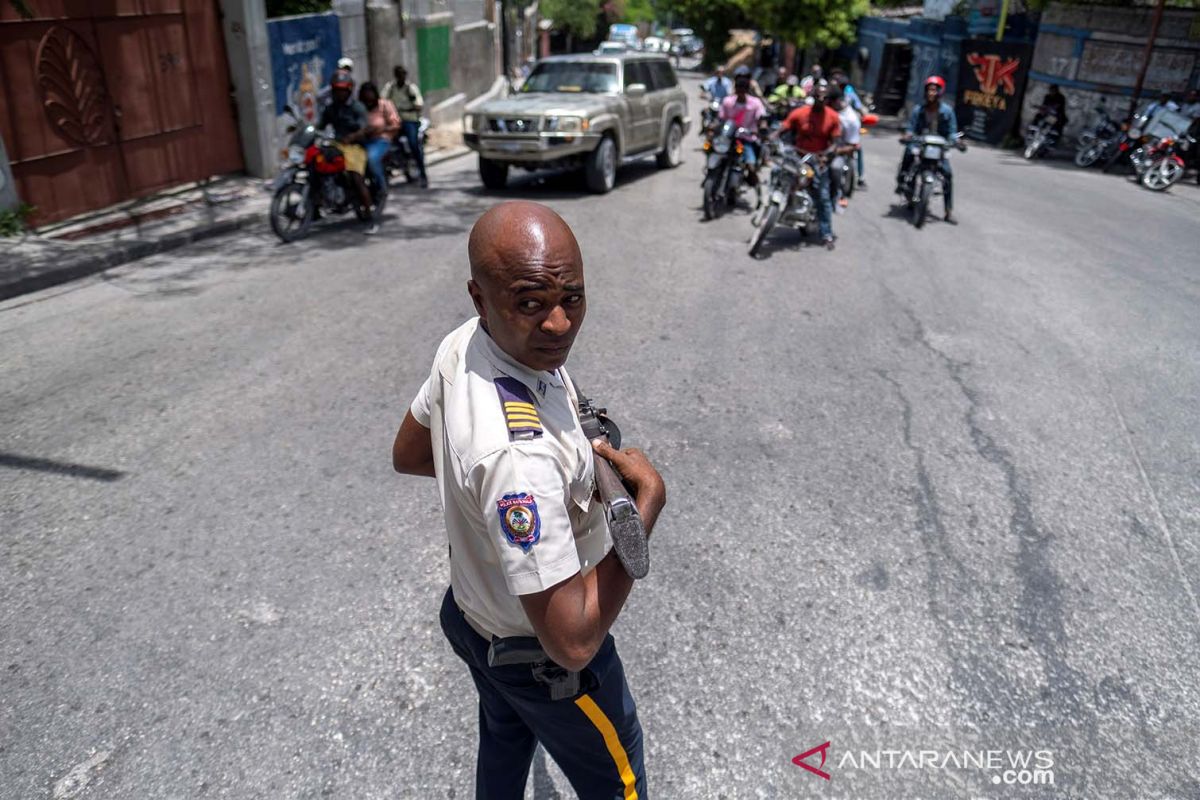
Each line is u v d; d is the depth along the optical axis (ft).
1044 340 19.90
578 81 41.14
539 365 4.49
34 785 7.80
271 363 17.46
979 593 10.70
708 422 15.15
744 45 145.89
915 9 110.63
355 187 28.73
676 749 8.34
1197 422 15.72
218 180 35.94
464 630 5.43
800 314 21.30
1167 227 34.63
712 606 10.33
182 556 11.11
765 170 47.03
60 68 27.94
